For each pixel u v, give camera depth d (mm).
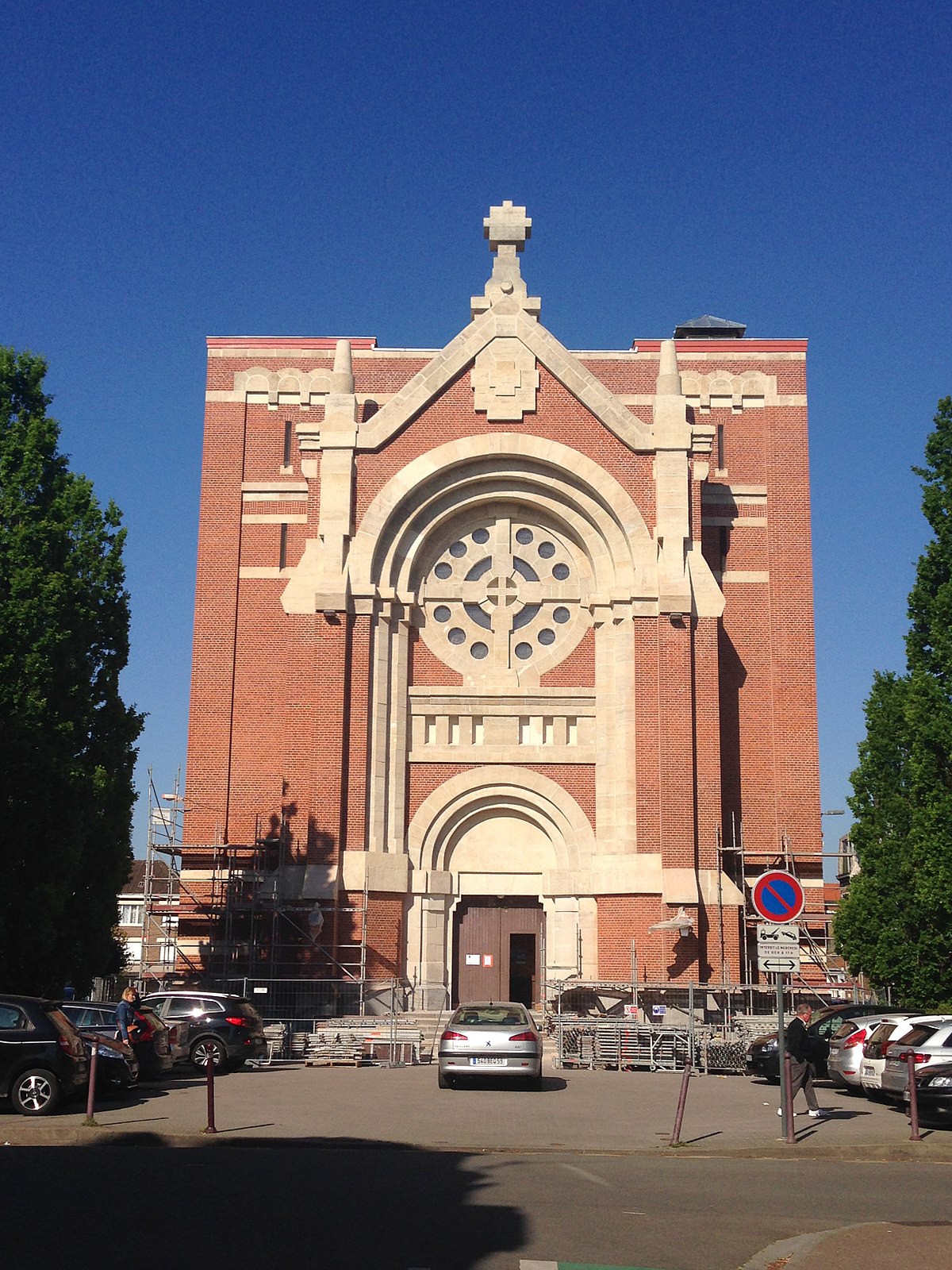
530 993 35312
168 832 37656
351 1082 25500
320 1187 13492
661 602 34906
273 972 32781
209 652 39656
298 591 35438
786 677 39594
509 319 37031
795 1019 20500
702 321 46812
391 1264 10078
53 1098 19094
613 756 35344
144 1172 14352
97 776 32250
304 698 34750
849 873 47875
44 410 32969
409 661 36375
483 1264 10227
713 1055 28938
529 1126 19000
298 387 41562
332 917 33219
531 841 35844
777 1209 12938
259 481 41000
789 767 38969
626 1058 29609
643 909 33625
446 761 35750
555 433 36438
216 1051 27312
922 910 32500
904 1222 12375
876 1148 17172
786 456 41219
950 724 31703
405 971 34500
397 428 36281
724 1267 10516
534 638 36656
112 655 34344
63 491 32719
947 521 33625
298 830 33906
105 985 47719
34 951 28250
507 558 37031
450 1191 13391
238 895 35531
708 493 40906
